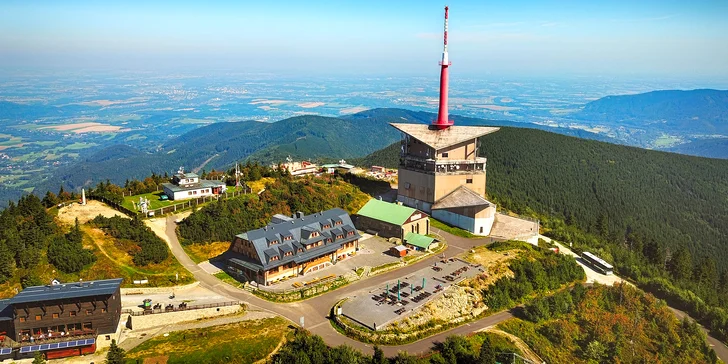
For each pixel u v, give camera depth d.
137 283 92.00
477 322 89.19
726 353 98.88
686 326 102.31
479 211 132.00
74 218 109.06
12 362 68.75
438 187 142.25
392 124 155.12
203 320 82.44
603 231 184.25
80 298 72.88
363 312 85.19
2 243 87.94
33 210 105.56
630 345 92.19
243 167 162.88
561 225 164.38
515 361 76.88
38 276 87.06
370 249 116.56
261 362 71.19
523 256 113.94
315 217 109.88
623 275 127.31
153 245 101.56
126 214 116.62
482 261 110.19
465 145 147.50
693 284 138.00
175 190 129.50
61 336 72.19
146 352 71.50
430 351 76.44
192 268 100.94
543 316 93.44
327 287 95.69
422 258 112.62
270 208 125.38
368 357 71.12
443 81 154.12
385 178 183.50
